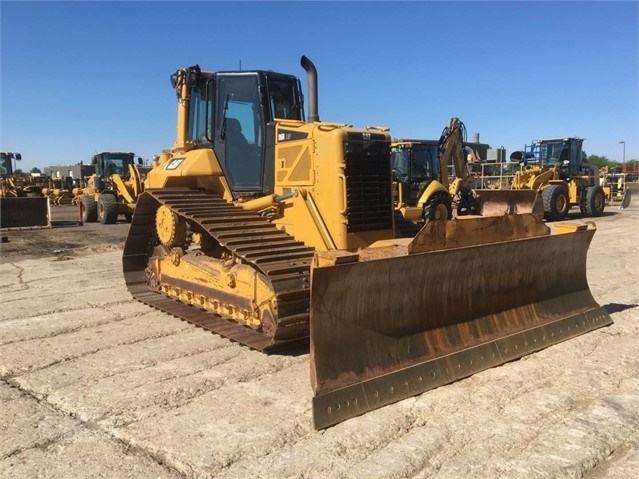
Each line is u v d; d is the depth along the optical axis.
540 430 3.63
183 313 6.36
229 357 5.03
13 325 6.16
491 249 4.93
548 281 5.68
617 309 6.79
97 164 26.53
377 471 3.12
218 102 6.59
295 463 3.21
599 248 12.52
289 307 4.83
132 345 5.42
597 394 4.22
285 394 4.20
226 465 3.20
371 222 5.83
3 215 17.52
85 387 4.36
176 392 4.24
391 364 4.18
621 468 3.20
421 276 4.45
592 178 23.69
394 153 14.78
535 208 11.87
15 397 4.21
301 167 5.86
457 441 3.48
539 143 21.94
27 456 3.32
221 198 6.63
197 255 6.41
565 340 5.46
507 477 3.08
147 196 6.94
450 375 4.40
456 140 16.38
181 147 7.24
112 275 9.38
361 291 4.07
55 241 14.53
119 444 3.47
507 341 4.97
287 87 6.61
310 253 5.33
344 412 3.75
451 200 15.81
